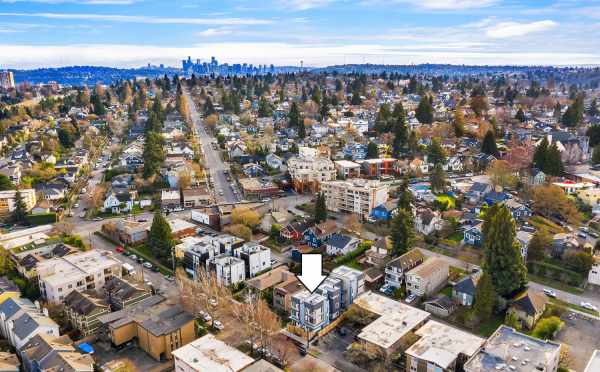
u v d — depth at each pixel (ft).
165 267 328.08
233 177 544.21
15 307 256.93
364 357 226.17
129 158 579.07
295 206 447.83
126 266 321.73
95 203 442.50
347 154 605.73
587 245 327.67
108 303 268.21
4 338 252.01
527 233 334.65
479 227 355.56
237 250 317.01
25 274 301.43
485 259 283.38
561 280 302.25
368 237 373.40
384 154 606.96
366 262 327.06
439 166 473.26
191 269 321.93
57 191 467.52
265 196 477.77
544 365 201.05
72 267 298.97
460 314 267.59
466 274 310.65
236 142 653.71
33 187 490.49
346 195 427.33
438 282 296.92
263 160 600.80
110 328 240.12
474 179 515.50
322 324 252.42
